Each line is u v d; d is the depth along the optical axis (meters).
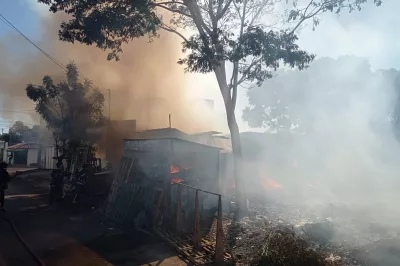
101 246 7.92
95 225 9.95
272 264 6.10
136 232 9.12
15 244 8.12
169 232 8.66
